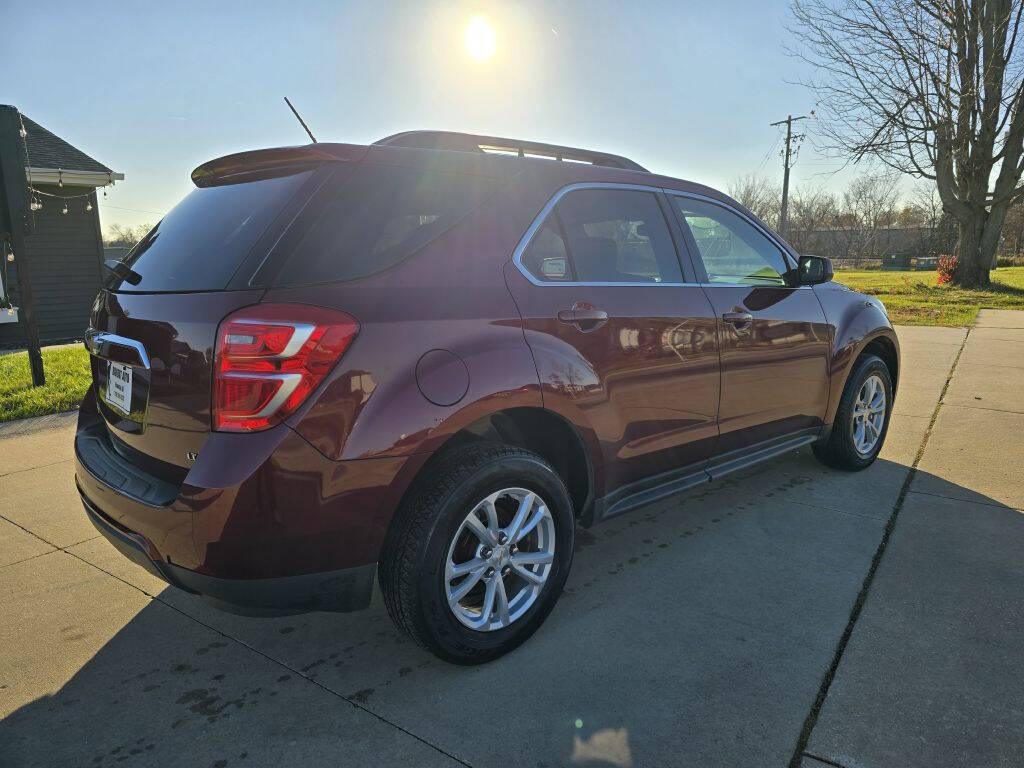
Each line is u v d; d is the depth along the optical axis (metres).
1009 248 65.50
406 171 2.24
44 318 12.09
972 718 1.97
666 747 1.88
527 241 2.46
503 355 2.21
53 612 2.66
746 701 2.06
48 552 3.19
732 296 3.18
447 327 2.12
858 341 3.91
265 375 1.81
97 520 2.24
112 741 1.95
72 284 12.37
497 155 2.53
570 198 2.67
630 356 2.66
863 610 2.57
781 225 44.62
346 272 2.01
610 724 1.98
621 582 2.83
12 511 3.67
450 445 2.22
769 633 2.43
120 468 2.19
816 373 3.68
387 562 2.08
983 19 18.16
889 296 17.59
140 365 2.09
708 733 1.93
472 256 2.29
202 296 1.95
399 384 1.98
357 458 1.91
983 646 2.32
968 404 5.79
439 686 2.18
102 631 2.53
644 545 3.19
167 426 2.00
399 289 2.07
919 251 61.44
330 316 1.88
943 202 20.48
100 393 2.50
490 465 2.16
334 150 2.13
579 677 2.20
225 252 2.05
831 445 4.04
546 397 2.33
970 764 1.80
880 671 2.19
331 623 2.59
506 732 1.95
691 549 3.13
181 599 2.77
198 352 1.88
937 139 19.73
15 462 4.52
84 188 12.26
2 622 2.59
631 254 2.87
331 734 1.96
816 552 3.07
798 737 1.91
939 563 2.93
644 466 2.82
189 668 2.30
